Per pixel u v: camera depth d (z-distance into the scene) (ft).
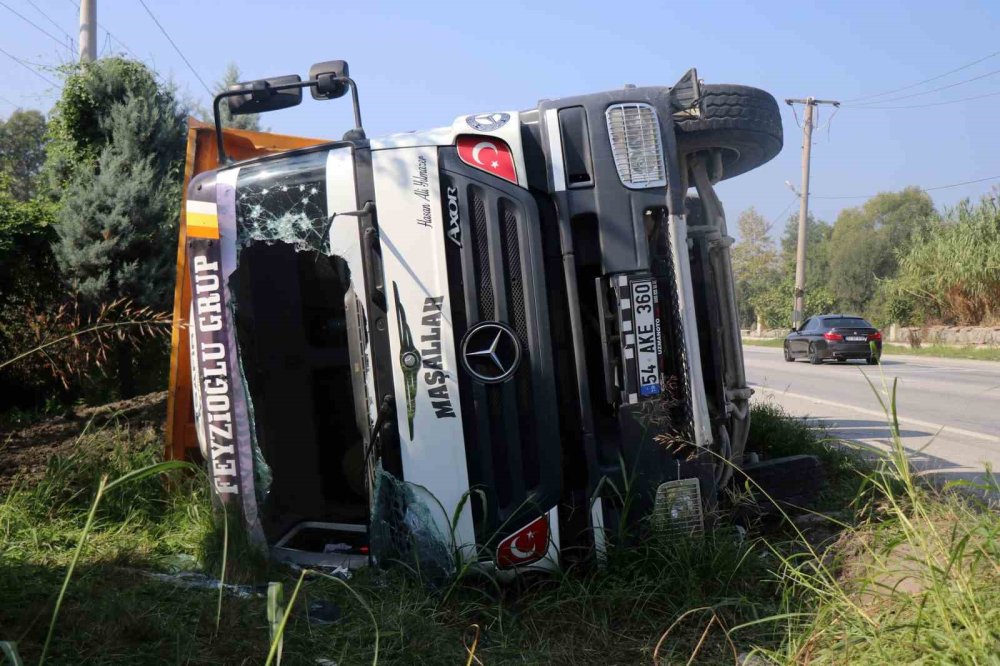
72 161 42.19
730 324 16.26
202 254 14.16
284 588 12.95
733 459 16.66
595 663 11.33
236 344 14.15
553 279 14.32
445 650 11.23
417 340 13.52
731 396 16.28
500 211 13.85
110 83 41.96
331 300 16.26
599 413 14.43
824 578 11.95
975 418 38.88
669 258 14.38
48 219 37.32
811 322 89.81
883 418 39.09
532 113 14.70
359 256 13.69
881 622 9.78
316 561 14.35
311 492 16.21
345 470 16.38
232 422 14.11
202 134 19.79
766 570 13.39
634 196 14.24
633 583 12.92
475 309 13.60
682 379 14.26
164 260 37.73
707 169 16.55
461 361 13.55
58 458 19.34
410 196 13.70
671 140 14.52
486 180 13.87
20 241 35.96
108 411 30.94
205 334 14.15
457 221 13.71
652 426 13.98
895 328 122.83
